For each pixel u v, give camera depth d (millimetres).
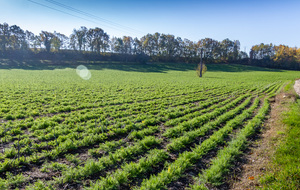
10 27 94125
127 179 5812
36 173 6109
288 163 6383
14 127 10156
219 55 135000
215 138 8812
